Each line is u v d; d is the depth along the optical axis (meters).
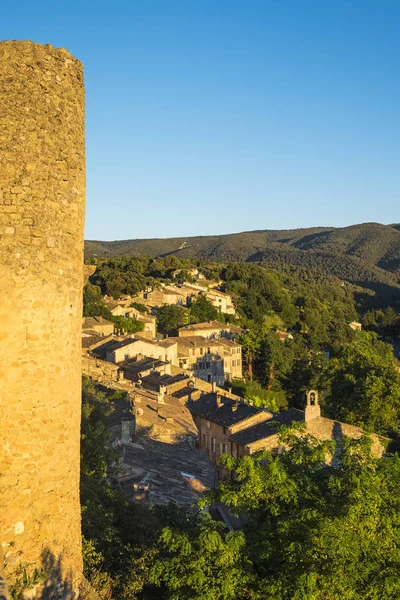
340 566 12.02
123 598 13.59
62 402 10.59
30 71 10.37
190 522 20.97
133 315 111.00
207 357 94.38
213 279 168.75
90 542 14.08
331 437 43.22
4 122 10.06
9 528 9.77
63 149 10.77
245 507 14.74
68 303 10.83
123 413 37.41
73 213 11.03
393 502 14.69
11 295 9.91
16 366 9.91
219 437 49.03
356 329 150.12
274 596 12.20
